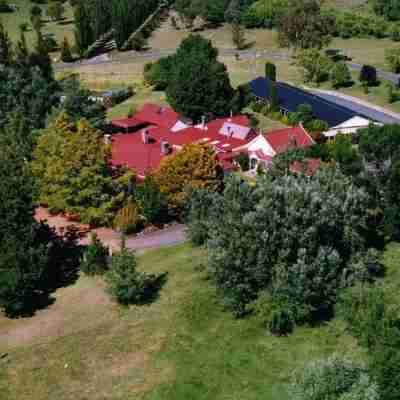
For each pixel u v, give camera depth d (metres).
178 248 76.56
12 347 60.44
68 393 54.31
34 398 54.00
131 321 62.56
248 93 132.12
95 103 117.81
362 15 191.75
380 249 72.44
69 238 80.00
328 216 63.72
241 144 105.75
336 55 163.25
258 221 61.97
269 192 64.06
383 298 60.22
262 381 54.06
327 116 116.56
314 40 164.25
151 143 103.06
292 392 48.22
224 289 62.69
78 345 59.94
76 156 80.69
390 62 150.50
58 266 73.62
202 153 82.44
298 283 60.00
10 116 105.88
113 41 195.25
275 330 59.12
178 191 82.44
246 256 62.25
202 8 199.12
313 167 90.25
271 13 192.75
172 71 144.25
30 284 64.75
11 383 55.78
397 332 52.12
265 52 173.00
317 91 140.38
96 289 68.56
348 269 64.12
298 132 104.19
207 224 72.12
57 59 182.50
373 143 87.94
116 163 94.62
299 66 156.88
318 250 63.25
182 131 110.94
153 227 82.44
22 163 77.69
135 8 190.38
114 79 161.50
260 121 123.38
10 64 128.25
